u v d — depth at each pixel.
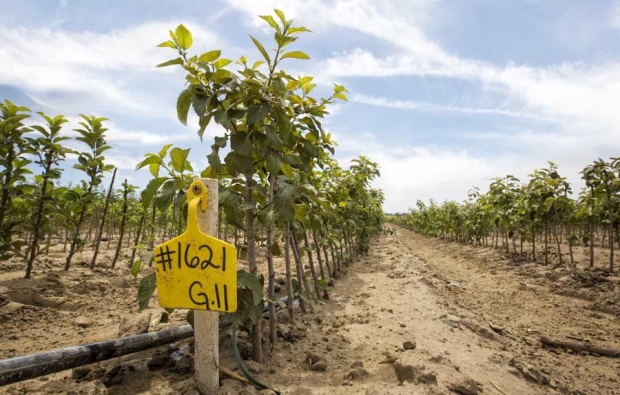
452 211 26.55
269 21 2.88
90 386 2.61
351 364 3.45
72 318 5.14
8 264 8.16
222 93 2.99
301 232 5.41
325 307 6.16
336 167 8.04
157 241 15.80
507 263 14.47
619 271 10.92
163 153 2.82
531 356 5.01
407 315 5.47
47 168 7.13
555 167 12.99
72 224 8.20
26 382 3.03
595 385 4.34
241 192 3.23
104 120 7.71
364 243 14.23
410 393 2.74
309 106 3.72
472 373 3.51
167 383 2.86
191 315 2.98
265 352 3.55
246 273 2.79
